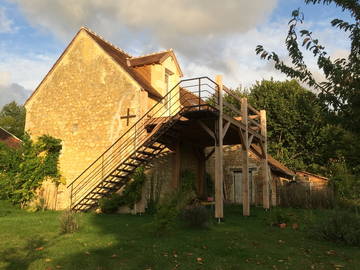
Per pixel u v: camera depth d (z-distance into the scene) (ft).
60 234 28.45
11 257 20.68
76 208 48.44
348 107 12.64
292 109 93.71
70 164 53.72
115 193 46.91
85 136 53.31
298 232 32.19
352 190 65.82
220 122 40.24
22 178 52.65
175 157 53.98
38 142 53.47
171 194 35.27
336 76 12.32
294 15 13.29
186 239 26.81
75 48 56.85
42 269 18.49
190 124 45.11
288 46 13.61
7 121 141.79
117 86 52.06
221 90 40.96
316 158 95.25
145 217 41.14
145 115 46.88
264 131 57.62
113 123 51.39
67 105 55.93
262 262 21.09
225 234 29.81
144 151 46.01
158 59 55.06
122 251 22.62
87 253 21.85
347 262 21.58
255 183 70.13
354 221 28.84
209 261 20.89
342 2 12.32
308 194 62.90
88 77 54.90
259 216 44.37
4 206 51.47
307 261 21.49
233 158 72.90
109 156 50.57
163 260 20.70
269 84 102.17
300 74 13.60
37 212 47.85
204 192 63.77
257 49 14.37
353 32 12.37
